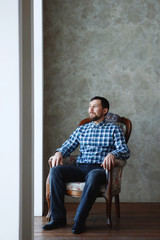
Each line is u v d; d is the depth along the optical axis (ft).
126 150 8.09
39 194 9.23
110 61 11.14
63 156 8.57
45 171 10.99
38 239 6.75
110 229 7.56
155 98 11.05
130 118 11.04
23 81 5.24
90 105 8.75
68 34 11.17
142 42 11.14
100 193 7.71
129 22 11.14
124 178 10.93
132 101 11.06
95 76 11.11
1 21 4.82
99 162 8.36
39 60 9.50
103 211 9.48
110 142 8.50
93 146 8.55
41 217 8.99
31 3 5.27
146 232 7.33
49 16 11.17
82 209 7.29
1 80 4.82
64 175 7.89
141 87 11.09
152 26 11.14
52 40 11.16
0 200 4.80
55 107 11.10
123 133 9.00
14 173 4.82
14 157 4.82
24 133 5.23
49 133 11.07
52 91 11.11
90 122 9.43
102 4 11.19
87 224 8.03
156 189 10.89
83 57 11.14
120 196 10.92
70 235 7.06
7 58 4.82
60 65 11.14
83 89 11.11
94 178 7.41
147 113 11.03
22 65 5.24
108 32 11.18
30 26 5.25
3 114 4.82
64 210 7.77
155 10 11.16
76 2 11.19
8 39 4.81
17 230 4.80
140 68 11.10
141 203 10.68
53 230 7.47
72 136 8.93
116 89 11.09
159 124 11.02
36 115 9.45
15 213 4.80
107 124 8.75
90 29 11.16
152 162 10.94
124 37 11.16
